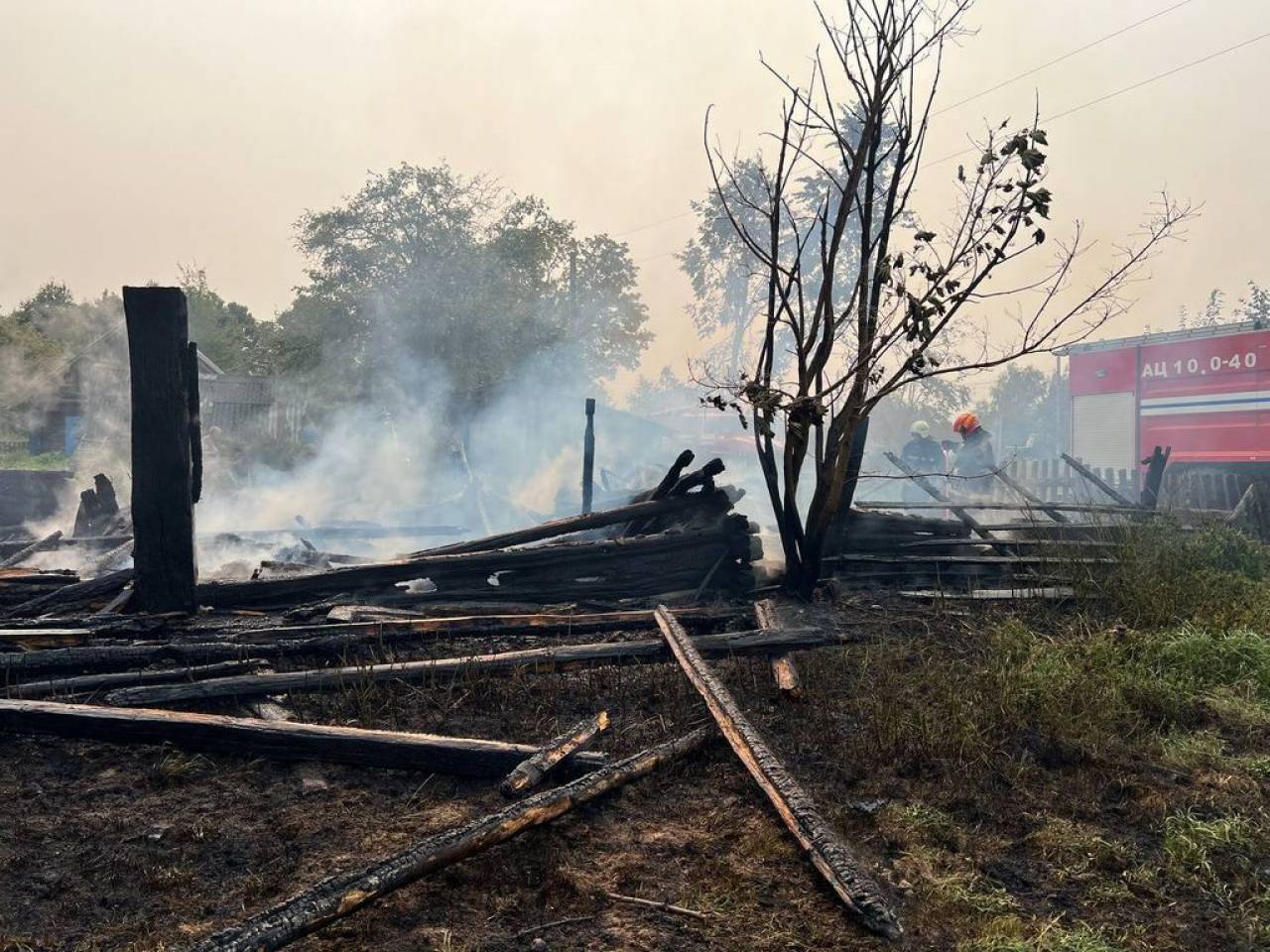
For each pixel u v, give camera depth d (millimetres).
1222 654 5188
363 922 2777
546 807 3309
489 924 2809
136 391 5387
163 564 5449
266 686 4426
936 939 2812
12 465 26156
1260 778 3926
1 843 3211
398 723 4262
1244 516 11352
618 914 2877
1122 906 3031
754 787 3697
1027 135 5480
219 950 2453
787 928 2824
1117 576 6656
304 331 33250
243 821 3393
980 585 7020
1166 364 16750
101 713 3932
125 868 3080
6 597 6031
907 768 3928
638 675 4875
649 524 7066
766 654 5234
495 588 6184
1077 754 4094
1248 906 3020
